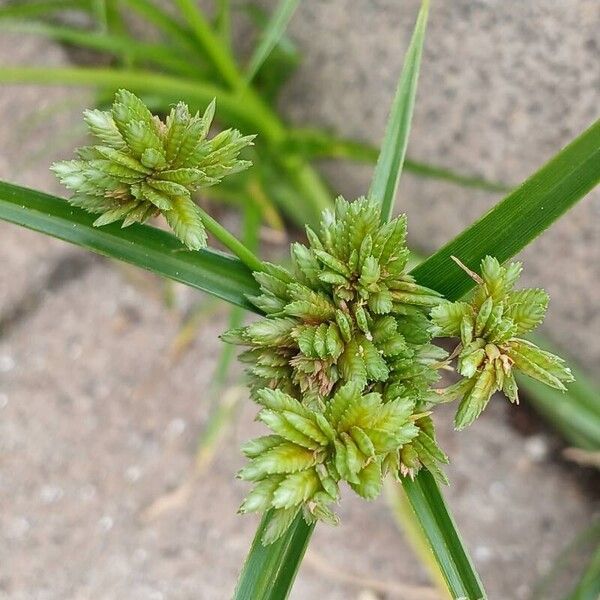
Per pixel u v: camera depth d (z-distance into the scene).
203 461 0.31
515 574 0.31
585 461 0.31
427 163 0.30
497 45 0.26
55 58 0.35
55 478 0.32
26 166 0.34
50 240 0.34
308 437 0.16
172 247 0.19
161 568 0.31
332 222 0.17
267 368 0.17
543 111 0.26
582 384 0.30
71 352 0.34
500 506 0.32
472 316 0.17
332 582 0.31
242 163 0.17
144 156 0.16
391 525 0.32
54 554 0.32
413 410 0.17
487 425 0.33
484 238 0.18
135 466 0.33
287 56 0.31
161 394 0.33
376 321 0.18
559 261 0.29
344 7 0.29
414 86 0.19
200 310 0.33
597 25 0.24
